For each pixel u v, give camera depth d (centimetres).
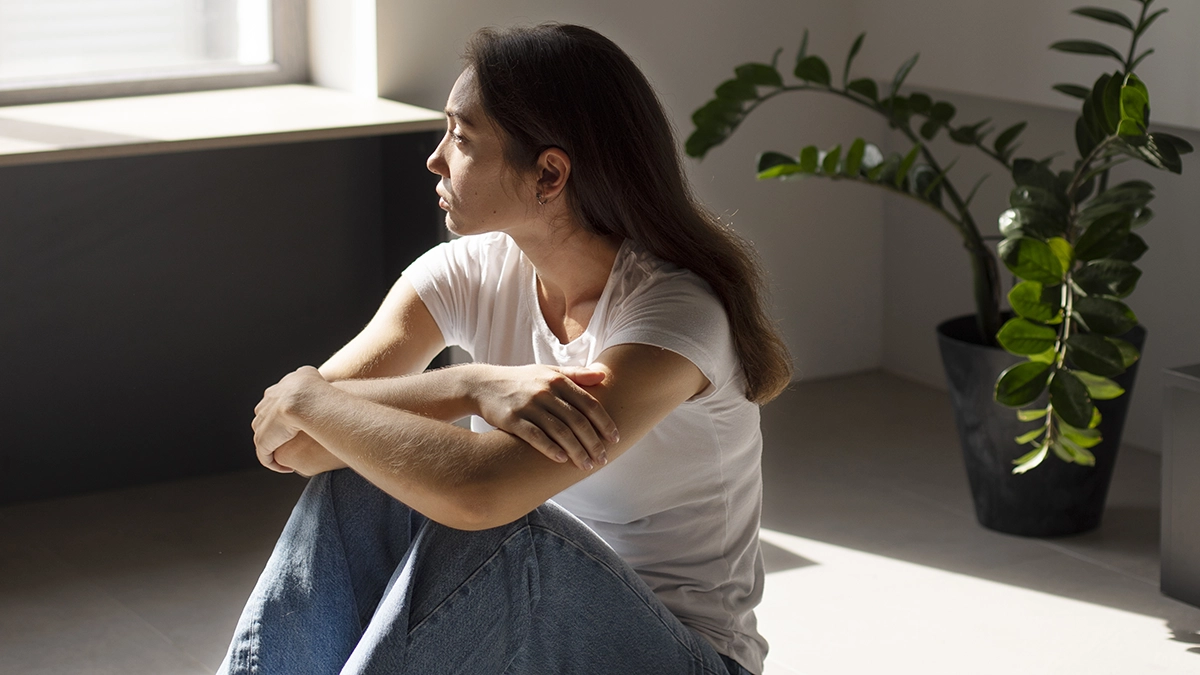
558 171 147
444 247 174
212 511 304
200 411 327
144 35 325
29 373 305
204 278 322
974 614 248
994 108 353
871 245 398
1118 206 248
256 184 324
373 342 170
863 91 290
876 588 259
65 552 280
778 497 305
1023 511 281
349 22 327
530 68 145
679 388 143
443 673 138
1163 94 303
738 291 152
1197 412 244
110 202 307
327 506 147
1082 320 238
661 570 157
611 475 153
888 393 383
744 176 374
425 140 316
